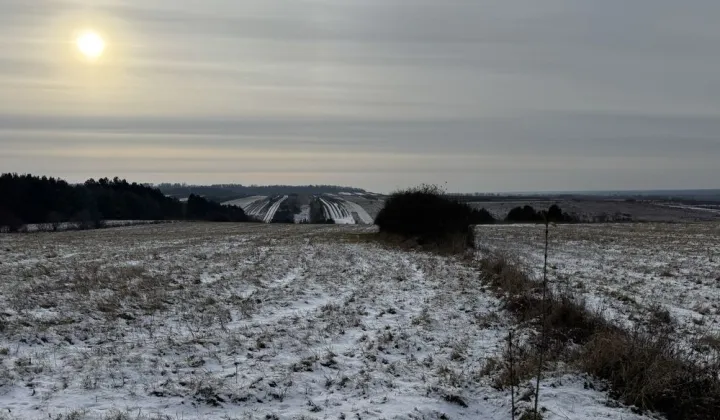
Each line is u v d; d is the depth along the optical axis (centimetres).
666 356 774
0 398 664
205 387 705
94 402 661
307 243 3541
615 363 773
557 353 883
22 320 1027
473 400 703
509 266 1814
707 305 1356
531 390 714
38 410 630
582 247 3158
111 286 1462
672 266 2153
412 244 3231
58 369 777
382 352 925
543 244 3403
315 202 14125
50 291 1370
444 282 1723
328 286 1609
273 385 730
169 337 955
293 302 1343
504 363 841
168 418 618
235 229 6050
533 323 1117
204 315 1146
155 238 4184
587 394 711
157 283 1532
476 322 1167
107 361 809
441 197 3475
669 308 1329
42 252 2677
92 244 3412
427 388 727
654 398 691
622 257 2552
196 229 6109
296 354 887
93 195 9481
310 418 625
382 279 1795
